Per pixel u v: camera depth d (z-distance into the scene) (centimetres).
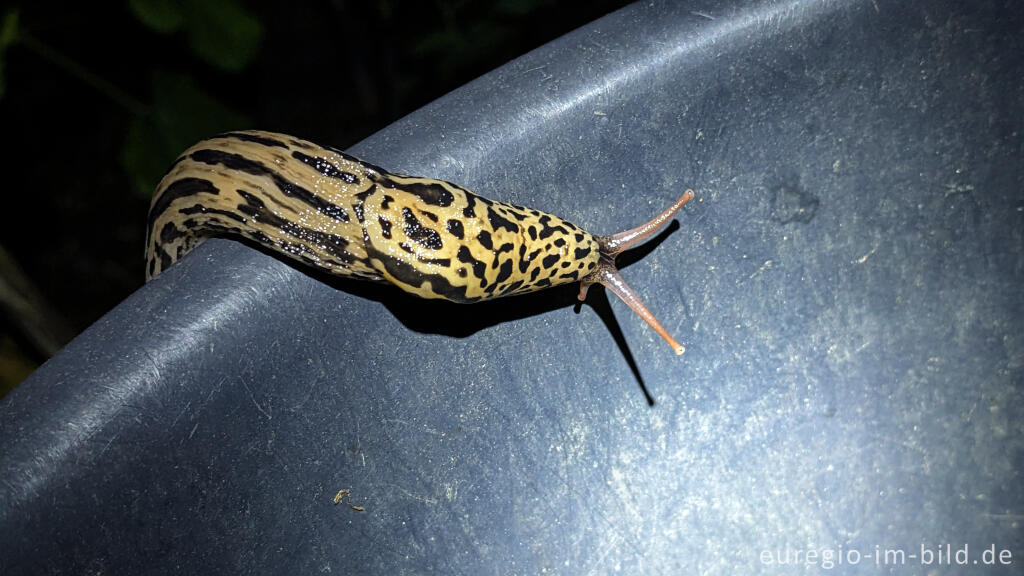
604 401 17
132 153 38
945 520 18
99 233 49
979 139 17
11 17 35
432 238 17
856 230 18
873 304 18
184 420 12
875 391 18
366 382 14
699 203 17
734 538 17
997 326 18
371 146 15
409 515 15
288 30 55
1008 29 17
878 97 17
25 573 11
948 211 18
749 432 18
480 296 18
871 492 18
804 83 17
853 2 16
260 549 13
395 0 47
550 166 16
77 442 11
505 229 18
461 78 48
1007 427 18
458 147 15
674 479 17
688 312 17
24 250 48
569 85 16
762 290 18
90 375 12
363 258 18
